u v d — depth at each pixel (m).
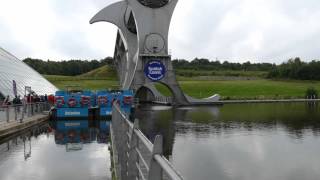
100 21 65.19
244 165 14.41
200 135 23.05
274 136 22.62
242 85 104.56
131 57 62.34
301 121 32.31
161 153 4.13
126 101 37.16
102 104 35.97
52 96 43.09
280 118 35.41
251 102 70.81
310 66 133.75
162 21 53.59
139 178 6.41
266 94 89.50
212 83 108.19
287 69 136.88
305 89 100.12
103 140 20.61
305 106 57.34
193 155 16.42
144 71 52.97
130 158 6.97
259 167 14.02
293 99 80.94
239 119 34.22
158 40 53.22
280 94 90.19
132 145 6.97
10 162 14.56
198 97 81.81
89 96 35.81
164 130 25.59
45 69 185.62
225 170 13.54
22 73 56.50
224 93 89.00
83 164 14.18
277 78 137.25
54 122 32.44
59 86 104.62
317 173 13.07
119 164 11.33
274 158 15.75
